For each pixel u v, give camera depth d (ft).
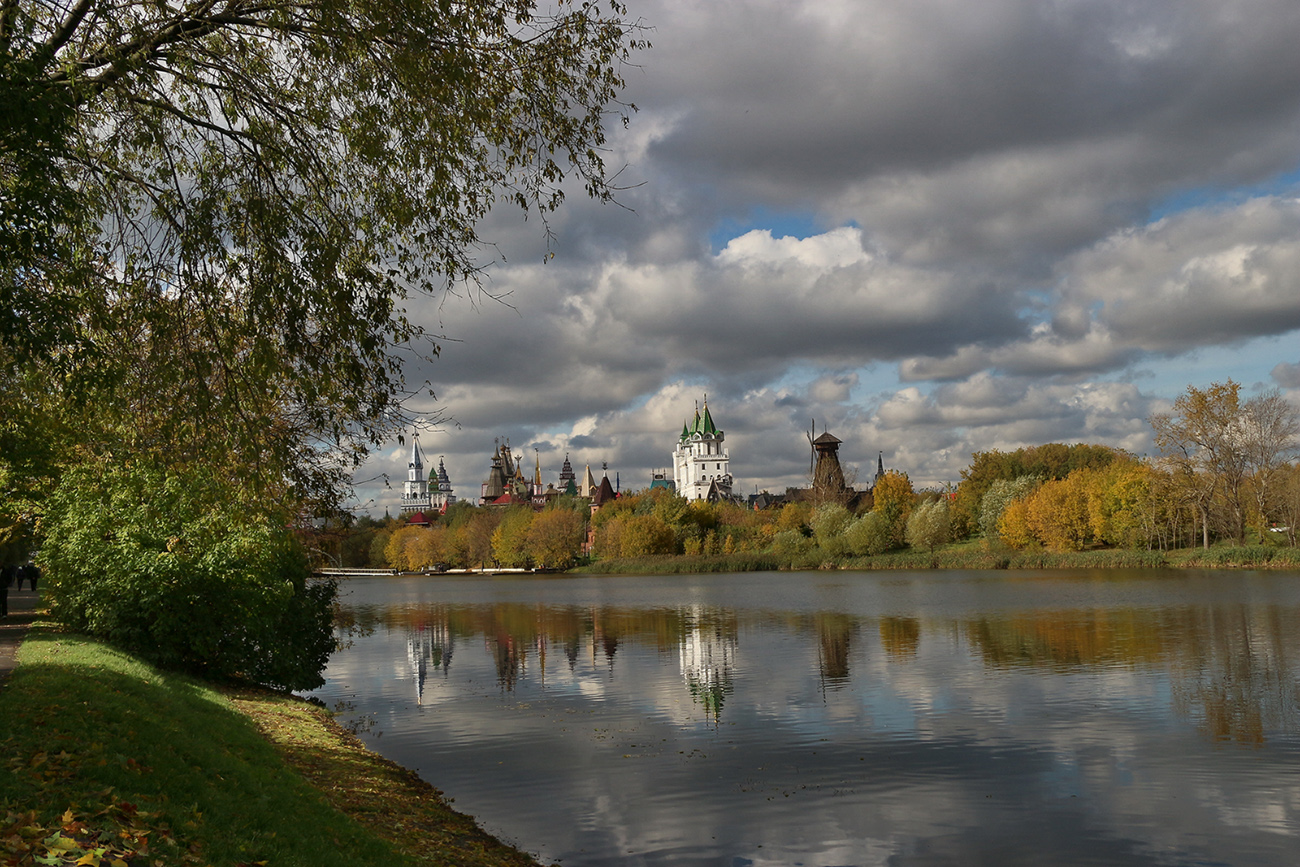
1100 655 107.14
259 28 39.06
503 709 85.25
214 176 39.96
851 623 154.61
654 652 125.80
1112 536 333.01
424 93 38.93
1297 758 61.46
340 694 95.50
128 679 54.49
